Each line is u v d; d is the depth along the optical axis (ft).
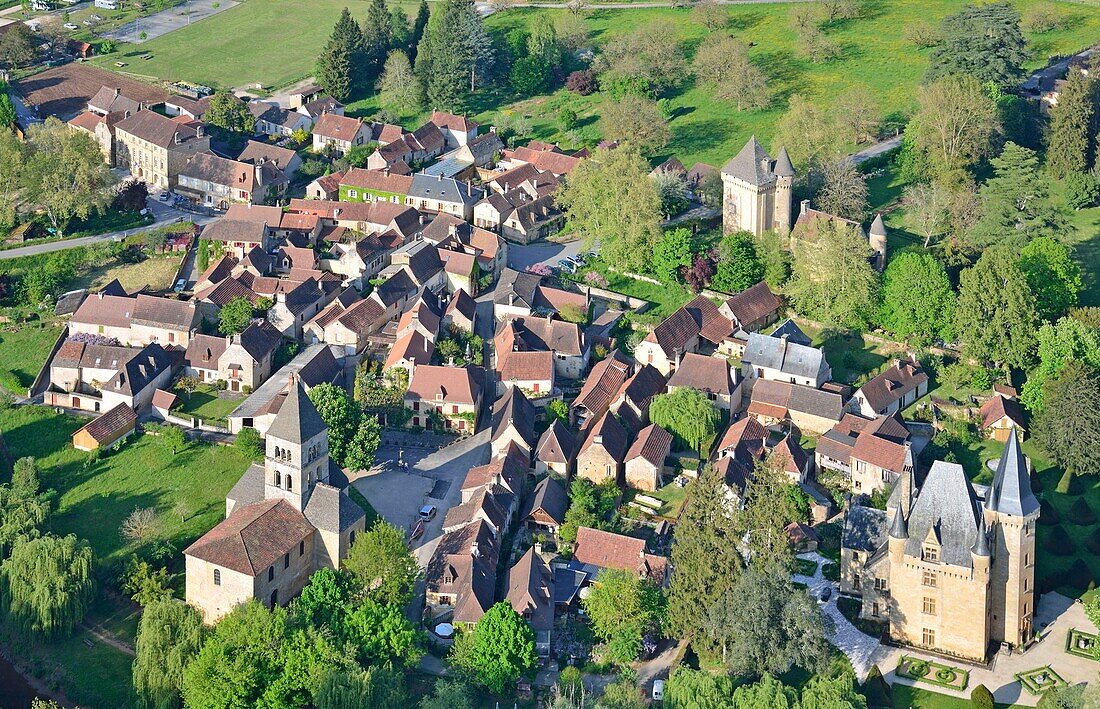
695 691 625.82
